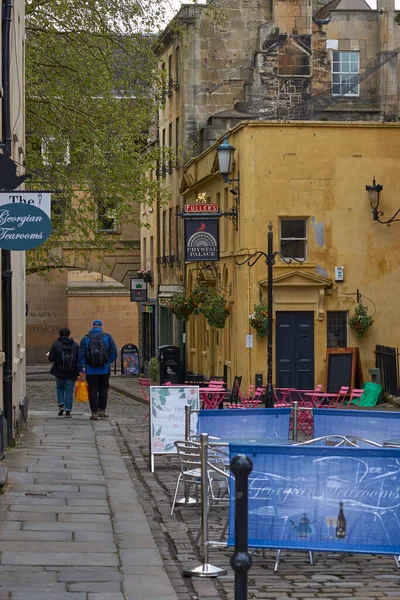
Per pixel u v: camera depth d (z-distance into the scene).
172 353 42.41
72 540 10.80
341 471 10.11
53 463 16.55
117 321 66.25
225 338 36.84
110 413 30.39
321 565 10.68
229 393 32.53
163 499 14.61
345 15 45.47
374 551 10.05
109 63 32.19
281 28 43.78
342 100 43.59
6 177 13.84
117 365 65.88
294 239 33.72
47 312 67.88
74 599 8.48
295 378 33.44
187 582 9.88
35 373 56.47
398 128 34.00
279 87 43.84
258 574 10.24
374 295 33.94
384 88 43.81
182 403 17.44
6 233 13.79
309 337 33.53
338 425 14.79
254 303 33.22
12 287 20.12
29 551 10.20
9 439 18.23
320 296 33.47
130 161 33.50
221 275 37.50
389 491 10.09
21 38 24.36
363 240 33.94
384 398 31.94
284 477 10.16
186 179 43.94
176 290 47.81
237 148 34.38
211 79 46.72
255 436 14.70
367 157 33.91
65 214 34.72
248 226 33.41
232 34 46.75
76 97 31.88
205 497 10.30
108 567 9.67
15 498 13.18
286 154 33.59
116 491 14.06
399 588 9.66
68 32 31.86
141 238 58.44
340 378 32.91
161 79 33.47
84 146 32.34
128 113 33.22
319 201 33.72
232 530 10.36
